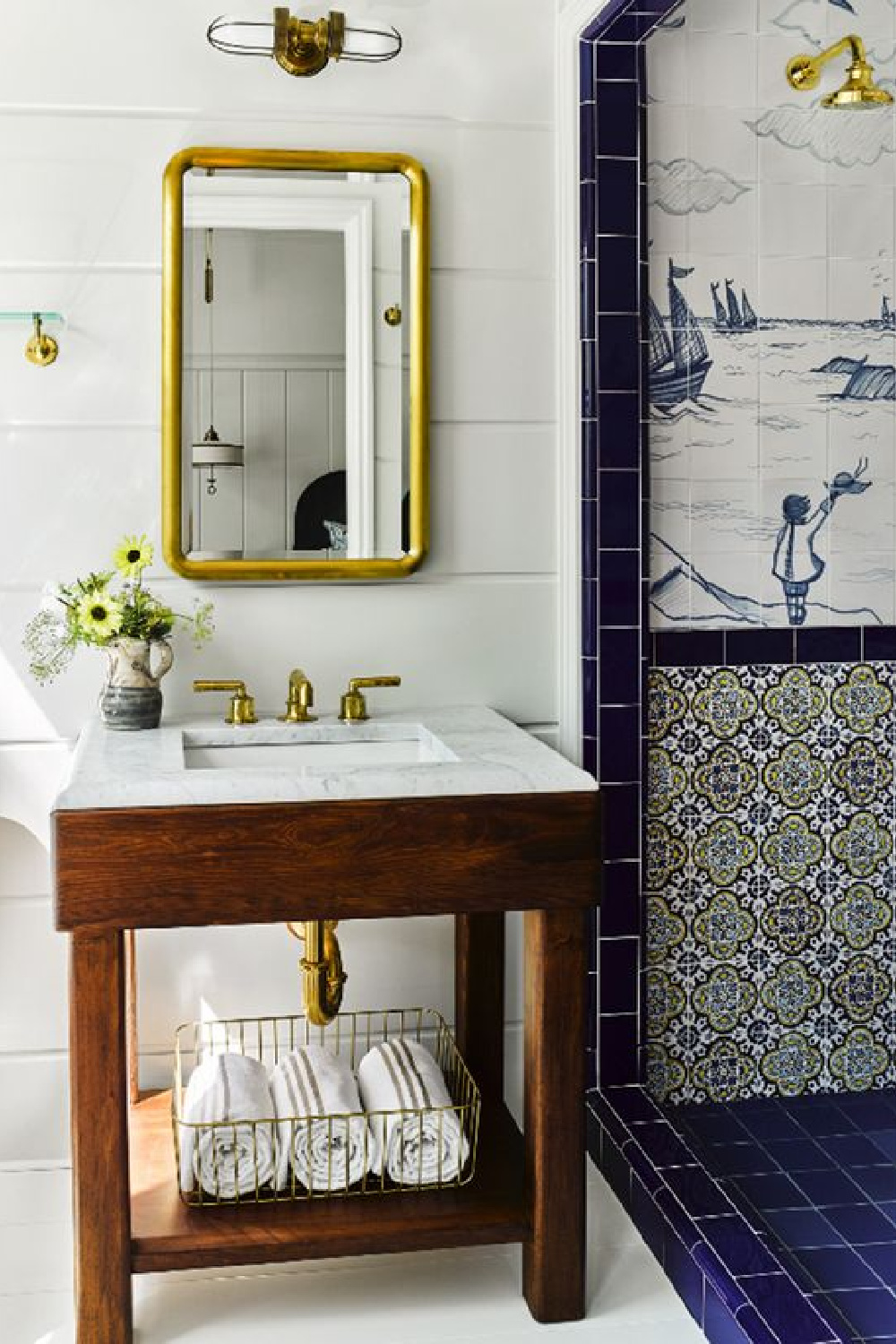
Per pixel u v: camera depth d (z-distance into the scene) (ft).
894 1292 7.27
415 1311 7.28
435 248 8.91
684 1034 9.80
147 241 8.61
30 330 8.56
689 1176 8.14
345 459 8.82
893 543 9.78
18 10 8.41
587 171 8.85
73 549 8.71
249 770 6.93
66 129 8.50
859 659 9.78
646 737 9.32
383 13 8.75
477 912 6.83
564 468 9.11
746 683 9.64
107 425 8.67
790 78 9.30
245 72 8.63
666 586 9.48
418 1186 7.47
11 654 8.70
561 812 6.85
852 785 9.86
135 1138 8.18
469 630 9.15
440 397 9.00
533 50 8.93
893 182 9.55
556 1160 7.09
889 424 9.70
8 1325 7.14
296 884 6.64
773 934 9.84
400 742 8.44
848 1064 10.05
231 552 8.74
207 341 8.63
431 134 8.86
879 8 9.43
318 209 8.70
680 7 9.13
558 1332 7.09
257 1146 7.34
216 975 9.05
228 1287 7.50
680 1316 7.25
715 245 9.34
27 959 8.86
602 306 8.94
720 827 9.70
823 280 9.52
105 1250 6.75
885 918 10.00
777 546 9.61
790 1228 7.98
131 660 8.08
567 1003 7.00
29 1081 8.93
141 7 8.50
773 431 9.55
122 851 6.48
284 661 8.96
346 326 8.76
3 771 8.75
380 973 9.24
